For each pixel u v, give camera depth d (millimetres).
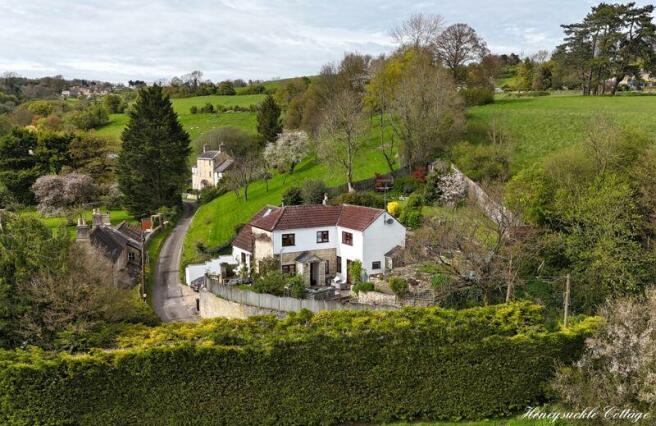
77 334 29484
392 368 27859
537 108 84250
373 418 28094
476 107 91250
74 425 26812
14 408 26438
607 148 45812
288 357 27516
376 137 86688
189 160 125625
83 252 36031
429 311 28812
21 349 28094
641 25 94250
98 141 106375
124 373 26938
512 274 37938
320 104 108125
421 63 81750
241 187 88438
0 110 176625
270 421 27578
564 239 40625
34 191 92938
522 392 28016
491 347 27750
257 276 49938
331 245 53625
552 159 49625
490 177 59719
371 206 61156
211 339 27922
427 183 62531
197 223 79750
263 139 114625
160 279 60219
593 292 37000
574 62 101938
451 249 40969
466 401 27969
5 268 30750
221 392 27328
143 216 86750
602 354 25188
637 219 40094
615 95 96562
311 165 87375
